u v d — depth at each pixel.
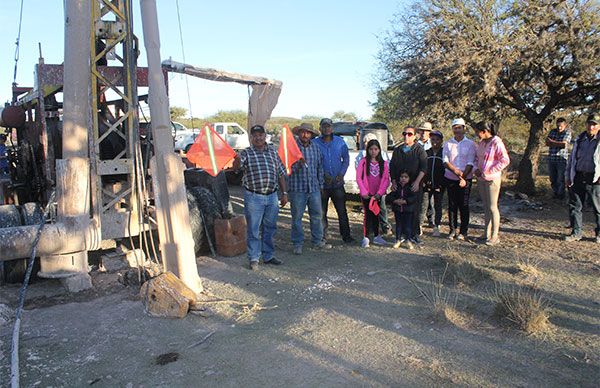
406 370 3.97
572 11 10.46
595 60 10.45
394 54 12.26
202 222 7.38
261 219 6.84
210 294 5.86
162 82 5.69
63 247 5.75
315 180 7.66
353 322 4.96
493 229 7.81
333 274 6.54
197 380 3.92
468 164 7.88
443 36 11.11
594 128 7.60
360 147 11.66
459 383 3.76
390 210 11.10
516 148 19.34
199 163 5.86
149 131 6.85
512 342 4.40
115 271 6.47
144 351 4.43
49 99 7.82
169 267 5.88
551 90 11.79
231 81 8.59
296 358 4.23
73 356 4.36
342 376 3.91
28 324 5.04
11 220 6.22
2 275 6.18
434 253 7.39
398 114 12.69
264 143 6.80
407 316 5.07
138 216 6.24
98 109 6.71
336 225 9.66
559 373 3.86
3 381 3.96
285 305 5.53
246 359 4.23
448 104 11.78
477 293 5.61
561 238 8.11
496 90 11.39
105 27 5.92
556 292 5.57
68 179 5.75
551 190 12.59
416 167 7.59
